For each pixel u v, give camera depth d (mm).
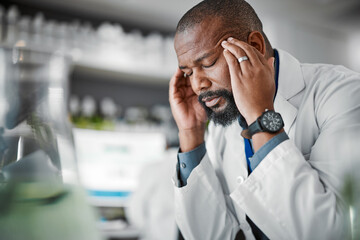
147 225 1728
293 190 720
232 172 1033
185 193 957
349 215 371
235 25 888
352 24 3387
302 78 1004
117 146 2516
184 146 1014
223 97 882
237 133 1062
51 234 315
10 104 393
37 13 2799
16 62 401
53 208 332
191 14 883
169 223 1606
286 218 725
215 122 936
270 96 819
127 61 2727
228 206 1019
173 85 1049
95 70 2855
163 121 3104
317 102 910
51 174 358
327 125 825
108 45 2652
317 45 3430
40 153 371
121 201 2424
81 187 378
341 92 851
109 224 2166
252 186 756
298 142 908
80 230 331
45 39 2371
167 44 2893
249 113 798
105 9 2945
